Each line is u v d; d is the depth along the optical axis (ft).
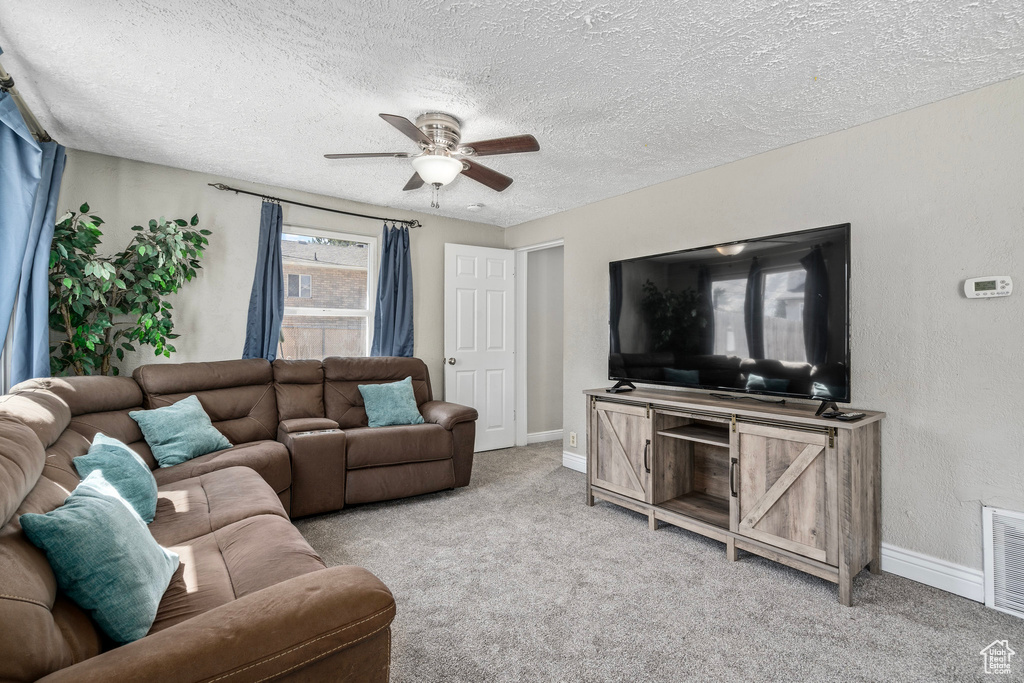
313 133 8.81
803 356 7.54
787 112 7.61
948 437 7.03
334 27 5.63
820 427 6.79
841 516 6.54
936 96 7.04
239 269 11.57
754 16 5.30
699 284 9.05
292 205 12.39
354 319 13.62
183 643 2.73
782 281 7.83
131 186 10.27
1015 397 6.49
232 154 9.89
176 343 10.83
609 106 7.50
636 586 6.89
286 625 2.96
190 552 5.10
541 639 5.65
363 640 3.18
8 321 6.92
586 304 13.23
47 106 7.73
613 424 9.82
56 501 4.15
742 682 4.96
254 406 10.50
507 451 15.43
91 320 9.46
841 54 6.02
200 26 5.63
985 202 6.73
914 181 7.38
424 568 7.41
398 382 12.45
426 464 10.70
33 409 5.56
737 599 6.58
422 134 7.06
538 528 9.05
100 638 3.42
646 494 9.11
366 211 13.56
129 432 8.15
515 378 16.24
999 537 6.47
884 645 5.60
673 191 10.97
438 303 14.99
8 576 2.71
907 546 7.37
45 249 8.07
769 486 7.35
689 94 7.08
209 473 7.67
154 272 9.71
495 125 8.22
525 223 15.70
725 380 8.61
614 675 5.04
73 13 5.38
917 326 7.33
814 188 8.54
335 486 9.64
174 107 7.77
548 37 5.77
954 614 6.30
